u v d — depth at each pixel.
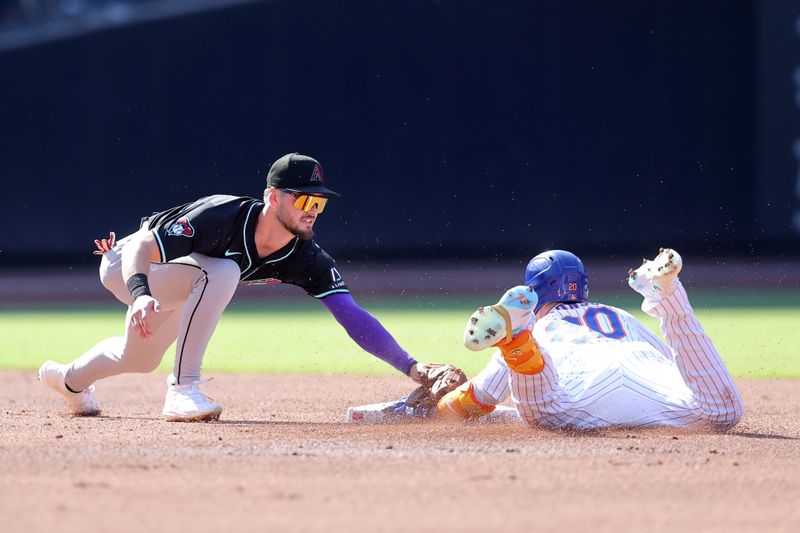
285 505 10.42
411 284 69.88
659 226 71.12
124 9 81.50
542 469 12.47
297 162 17.33
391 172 75.06
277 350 38.12
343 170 75.94
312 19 75.69
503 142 73.25
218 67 77.56
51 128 81.62
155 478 11.81
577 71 71.75
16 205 83.06
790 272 68.00
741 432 16.75
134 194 80.00
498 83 73.12
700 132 70.00
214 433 16.12
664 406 15.99
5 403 23.09
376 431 16.27
